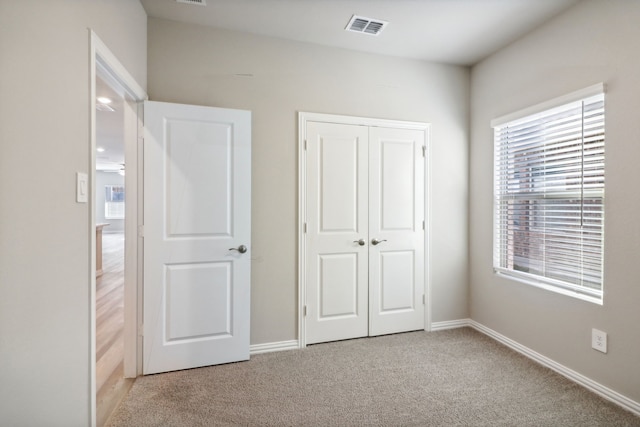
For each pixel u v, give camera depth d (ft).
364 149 9.11
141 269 7.11
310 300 8.71
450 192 10.00
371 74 9.19
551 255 7.62
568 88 7.04
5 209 3.09
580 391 6.53
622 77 6.02
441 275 9.95
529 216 8.23
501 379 6.99
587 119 6.75
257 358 7.96
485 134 9.52
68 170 4.09
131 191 7.08
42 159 3.59
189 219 7.36
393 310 9.52
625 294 5.99
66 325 4.08
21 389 3.33
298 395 6.38
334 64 8.86
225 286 7.66
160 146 7.15
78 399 4.35
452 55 9.36
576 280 7.02
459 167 10.08
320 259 8.79
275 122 8.36
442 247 9.95
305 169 8.60
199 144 7.41
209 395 6.37
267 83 8.30
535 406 6.04
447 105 9.94
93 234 4.70
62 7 3.94
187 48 7.73
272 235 8.36
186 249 7.34
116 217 37.99
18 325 3.28
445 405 6.06
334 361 7.80
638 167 5.79
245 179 7.77
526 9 7.10
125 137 7.06
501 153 9.11
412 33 8.17
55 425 3.87
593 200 6.66
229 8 7.15
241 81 8.10
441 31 8.06
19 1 3.24
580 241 6.93
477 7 7.05
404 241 9.55
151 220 7.11
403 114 9.50
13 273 3.20
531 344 8.00
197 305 7.45
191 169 7.36
